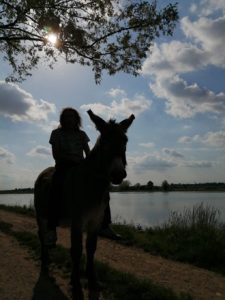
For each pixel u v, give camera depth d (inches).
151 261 142.2
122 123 96.5
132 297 94.1
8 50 228.7
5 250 152.5
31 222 257.6
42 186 119.0
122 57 211.2
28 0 181.3
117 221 281.7
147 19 199.5
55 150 109.3
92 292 96.7
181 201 719.7
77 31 194.2
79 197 94.8
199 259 144.2
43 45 203.6
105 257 145.0
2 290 101.2
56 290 102.3
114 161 87.7
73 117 111.2
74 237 94.3
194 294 104.0
